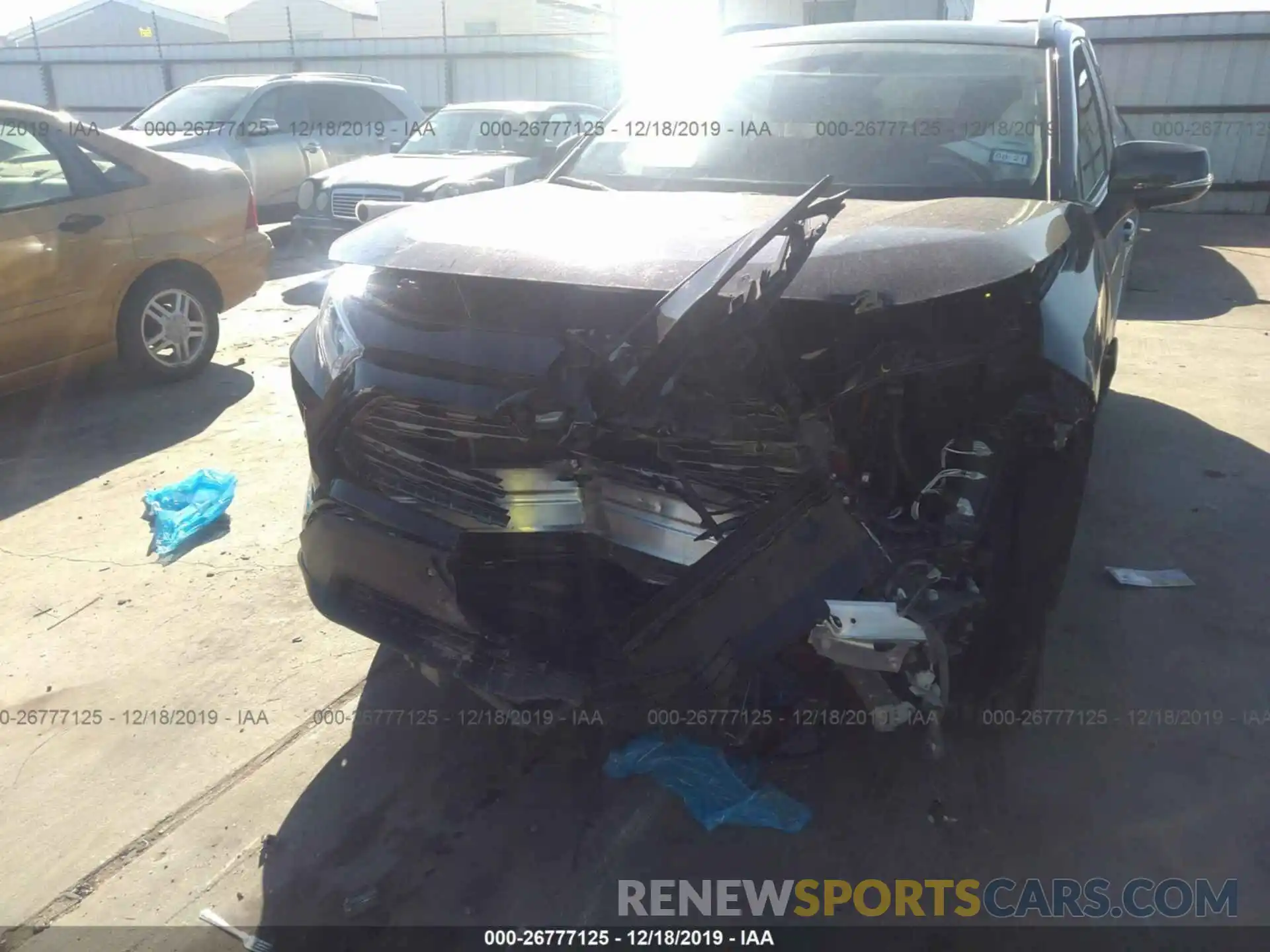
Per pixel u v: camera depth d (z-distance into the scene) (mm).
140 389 5934
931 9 14500
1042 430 2260
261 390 5922
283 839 2496
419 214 2881
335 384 2486
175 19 31984
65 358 5395
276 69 17906
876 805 2557
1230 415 5301
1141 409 5406
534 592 2371
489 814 2568
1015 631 2434
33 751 2809
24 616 3482
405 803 2609
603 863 2408
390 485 2451
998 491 2246
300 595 3617
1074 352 2236
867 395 2133
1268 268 9641
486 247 2447
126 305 5656
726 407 2098
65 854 2453
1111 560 3723
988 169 3131
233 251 6172
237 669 3178
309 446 2633
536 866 2402
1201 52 13367
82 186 5367
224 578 3729
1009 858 2398
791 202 2951
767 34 4031
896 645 2070
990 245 2236
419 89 16969
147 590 3648
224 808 2602
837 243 2260
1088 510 4125
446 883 2357
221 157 10227
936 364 2064
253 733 2883
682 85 3840
